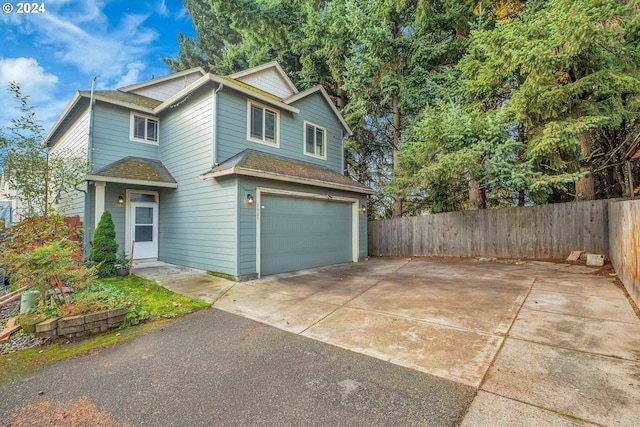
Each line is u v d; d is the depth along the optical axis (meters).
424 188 11.95
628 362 2.85
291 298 5.56
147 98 10.91
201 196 8.14
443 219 10.62
